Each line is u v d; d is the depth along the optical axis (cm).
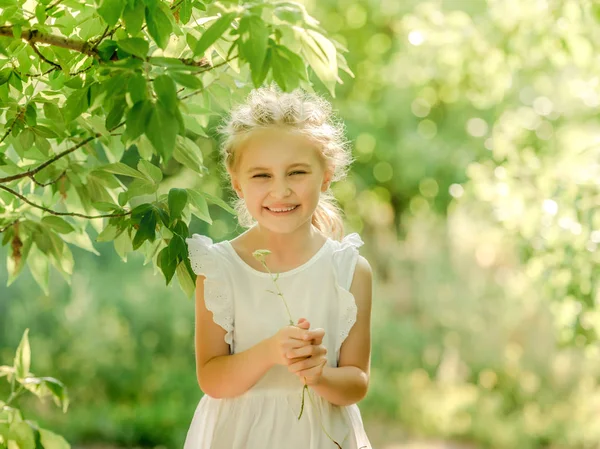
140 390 744
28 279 743
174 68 150
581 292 355
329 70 151
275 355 175
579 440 698
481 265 860
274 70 145
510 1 458
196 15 196
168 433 670
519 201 388
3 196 215
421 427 727
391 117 753
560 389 786
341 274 196
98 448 654
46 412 695
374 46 758
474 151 573
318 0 737
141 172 187
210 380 187
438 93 702
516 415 754
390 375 820
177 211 178
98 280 773
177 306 784
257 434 188
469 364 827
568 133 445
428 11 513
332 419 191
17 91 207
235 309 192
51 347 737
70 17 190
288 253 195
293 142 182
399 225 872
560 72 511
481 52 479
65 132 198
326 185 196
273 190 182
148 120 142
